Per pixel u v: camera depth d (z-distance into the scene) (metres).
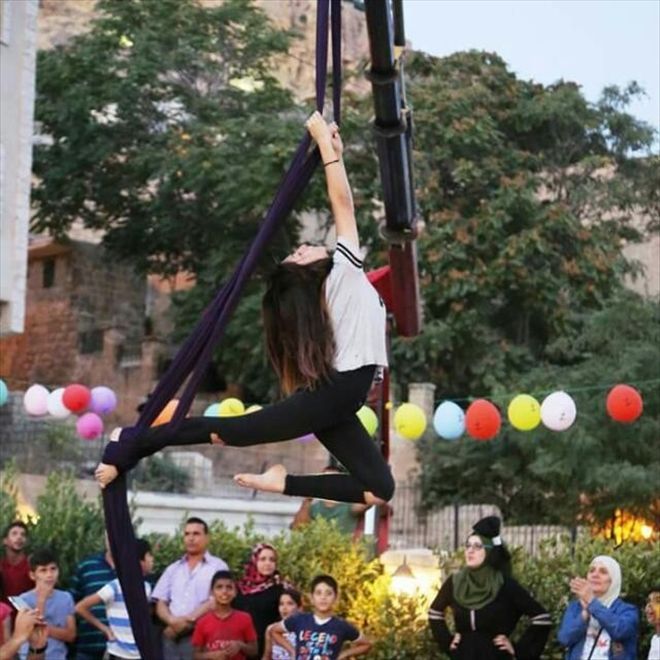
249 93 39.12
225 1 39.50
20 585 13.15
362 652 12.26
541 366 30.53
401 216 12.55
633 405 13.52
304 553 15.12
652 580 13.49
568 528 24.39
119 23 38.81
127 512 5.58
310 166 5.79
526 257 33.31
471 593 12.10
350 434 5.79
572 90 35.94
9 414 33.03
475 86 35.53
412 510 29.61
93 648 12.92
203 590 12.98
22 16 28.48
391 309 15.02
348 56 54.09
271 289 5.71
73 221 40.94
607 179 35.25
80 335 41.94
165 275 40.28
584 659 11.30
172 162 36.09
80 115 38.88
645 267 36.31
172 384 5.46
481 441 28.48
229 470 33.38
